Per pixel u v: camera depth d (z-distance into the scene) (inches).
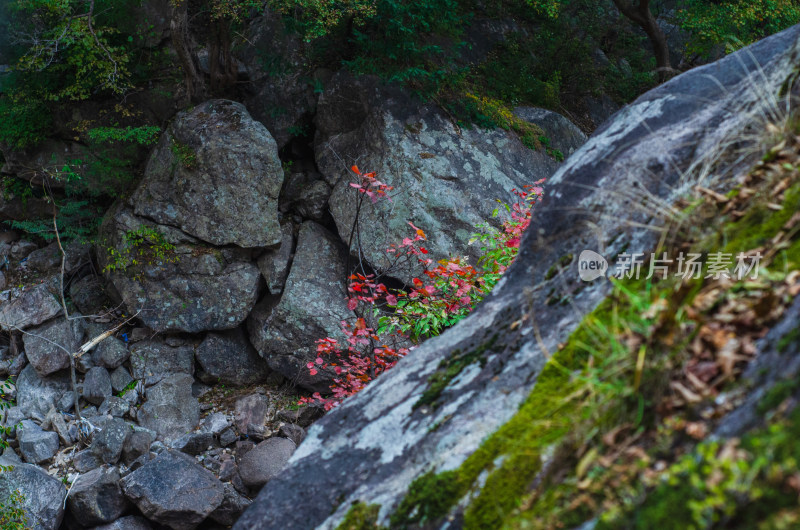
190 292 313.9
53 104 340.8
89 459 269.7
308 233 330.6
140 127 324.8
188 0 344.5
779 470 40.8
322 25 310.3
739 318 53.8
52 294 322.3
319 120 343.9
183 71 352.2
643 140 81.4
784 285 54.4
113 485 254.7
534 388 64.7
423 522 60.3
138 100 348.5
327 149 339.0
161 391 301.0
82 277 343.6
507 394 66.1
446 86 347.9
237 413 301.7
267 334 311.3
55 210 343.9
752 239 62.7
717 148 74.9
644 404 53.6
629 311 64.2
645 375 54.7
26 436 274.4
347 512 64.9
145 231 314.7
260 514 69.4
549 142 365.7
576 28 437.4
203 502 256.8
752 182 69.4
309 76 345.7
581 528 49.0
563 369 64.2
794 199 63.5
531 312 73.8
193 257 314.7
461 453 63.1
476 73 392.8
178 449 284.4
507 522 54.6
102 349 309.9
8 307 316.5
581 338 65.5
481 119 344.8
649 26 411.2
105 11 329.7
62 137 345.4
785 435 42.0
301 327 308.5
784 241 60.0
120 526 252.1
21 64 316.5
